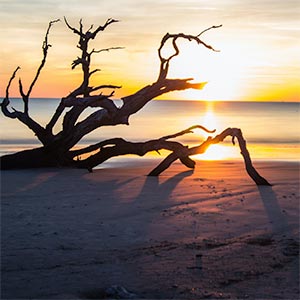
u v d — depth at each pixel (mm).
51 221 11156
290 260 8312
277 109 183500
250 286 7160
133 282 7305
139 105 20672
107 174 19266
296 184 16766
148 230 10398
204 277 7512
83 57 20578
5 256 8531
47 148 21016
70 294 6824
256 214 11938
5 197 14070
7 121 69875
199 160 25469
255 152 32062
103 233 10133
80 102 20141
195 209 12469
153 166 22656
